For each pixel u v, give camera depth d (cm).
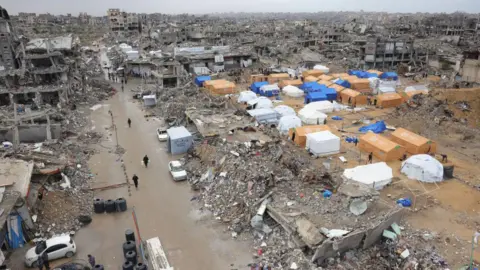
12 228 2712
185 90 7331
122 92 8112
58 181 3550
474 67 7919
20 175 3061
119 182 3812
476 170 4025
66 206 3222
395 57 11150
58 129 4819
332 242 2389
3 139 4584
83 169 4059
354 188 2956
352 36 16812
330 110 6366
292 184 3272
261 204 2959
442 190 3531
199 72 9325
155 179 3891
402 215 2928
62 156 4097
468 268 2372
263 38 16188
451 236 2791
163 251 2673
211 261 2602
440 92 6272
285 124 5181
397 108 6391
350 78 8475
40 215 3000
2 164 3180
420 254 2534
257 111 5575
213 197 3425
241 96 6906
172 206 3347
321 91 7212
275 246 2677
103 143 4950
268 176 3322
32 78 6975
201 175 3844
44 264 2494
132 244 2617
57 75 7162
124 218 3152
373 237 2583
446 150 4653
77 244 2797
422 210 3164
